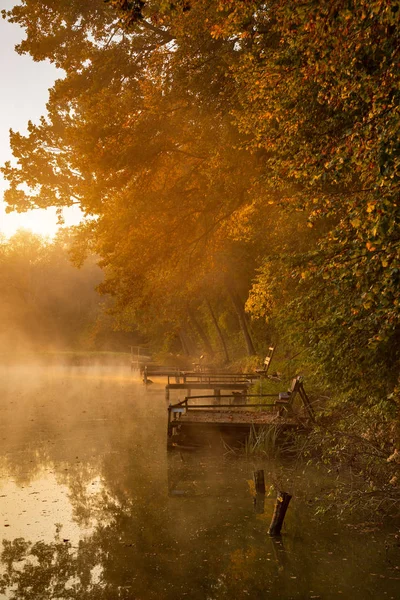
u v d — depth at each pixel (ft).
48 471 40.60
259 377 77.66
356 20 20.24
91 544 26.21
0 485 36.78
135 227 58.90
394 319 19.71
